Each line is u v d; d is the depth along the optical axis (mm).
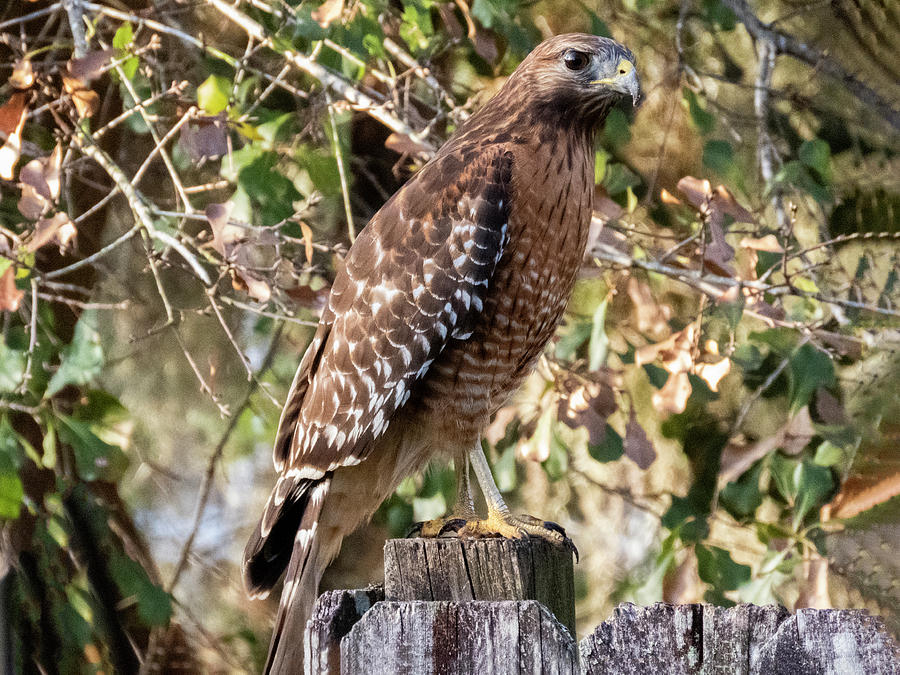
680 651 4180
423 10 9086
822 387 8867
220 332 13609
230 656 13078
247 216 8961
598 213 9211
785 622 4066
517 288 7422
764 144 10664
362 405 7273
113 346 14164
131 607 11922
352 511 7578
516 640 4258
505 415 10172
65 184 9852
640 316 9617
